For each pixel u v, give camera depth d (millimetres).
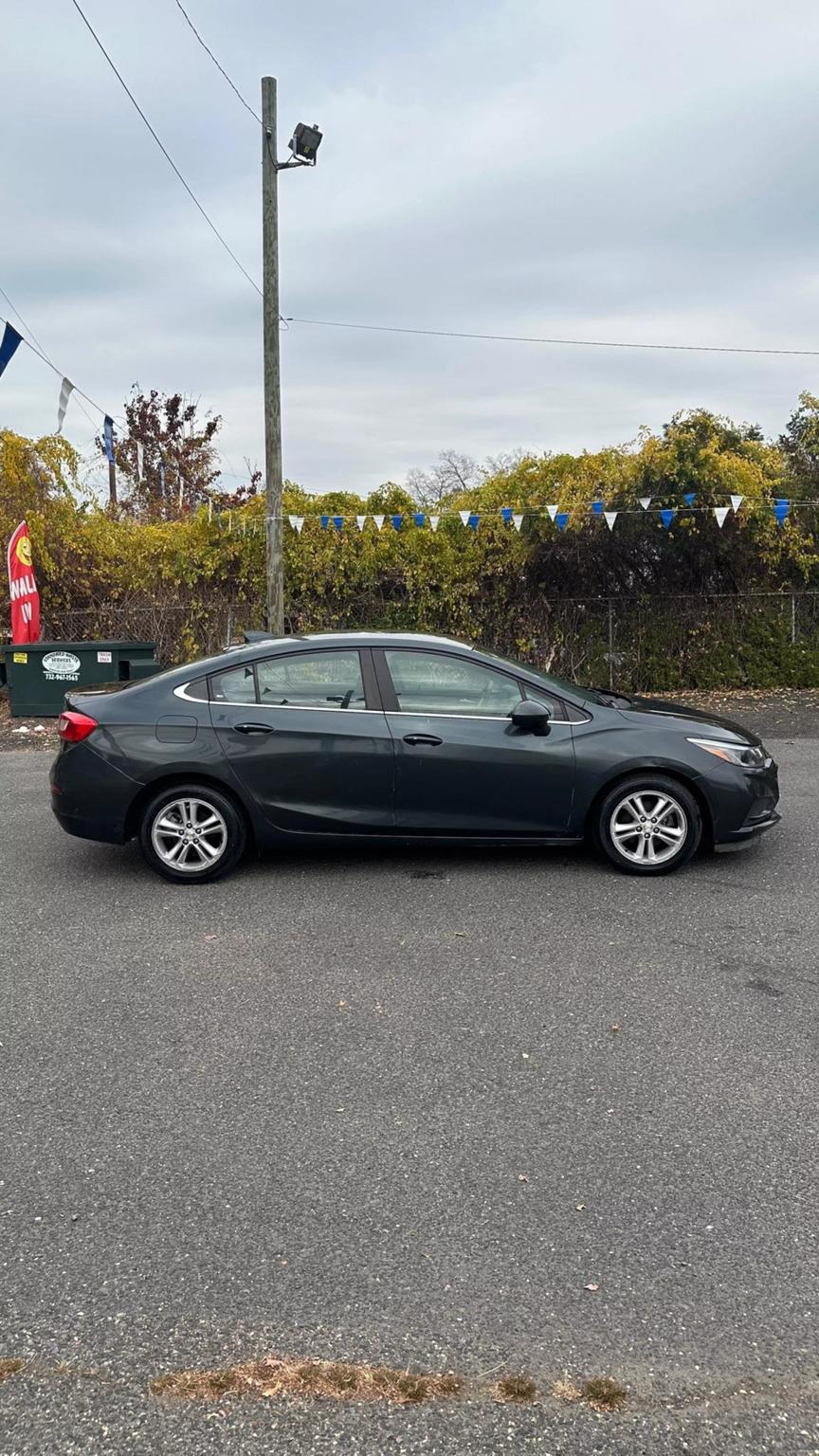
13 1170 3039
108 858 6484
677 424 14008
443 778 5789
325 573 14031
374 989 4348
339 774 5797
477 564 13969
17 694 12648
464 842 5926
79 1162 3072
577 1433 2088
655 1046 3783
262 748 5773
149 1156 3098
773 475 14438
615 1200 2852
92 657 12484
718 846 5891
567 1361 2271
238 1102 3408
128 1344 2342
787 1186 2908
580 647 14281
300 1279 2551
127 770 5770
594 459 13820
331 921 5215
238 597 14383
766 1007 4117
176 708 5855
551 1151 3096
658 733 5852
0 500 14133
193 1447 2066
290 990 4355
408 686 5914
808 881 5793
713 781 5797
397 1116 3311
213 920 5258
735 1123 3240
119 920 5281
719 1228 2727
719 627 14336
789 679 14406
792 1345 2311
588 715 5906
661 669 14273
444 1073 3596
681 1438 2072
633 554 13945
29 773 9461
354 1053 3756
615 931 5016
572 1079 3541
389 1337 2350
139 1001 4254
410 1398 2180
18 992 4371
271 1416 2139
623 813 5910
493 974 4488
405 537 13945
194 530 14336
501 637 14305
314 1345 2328
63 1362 2291
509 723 5852
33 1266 2611
